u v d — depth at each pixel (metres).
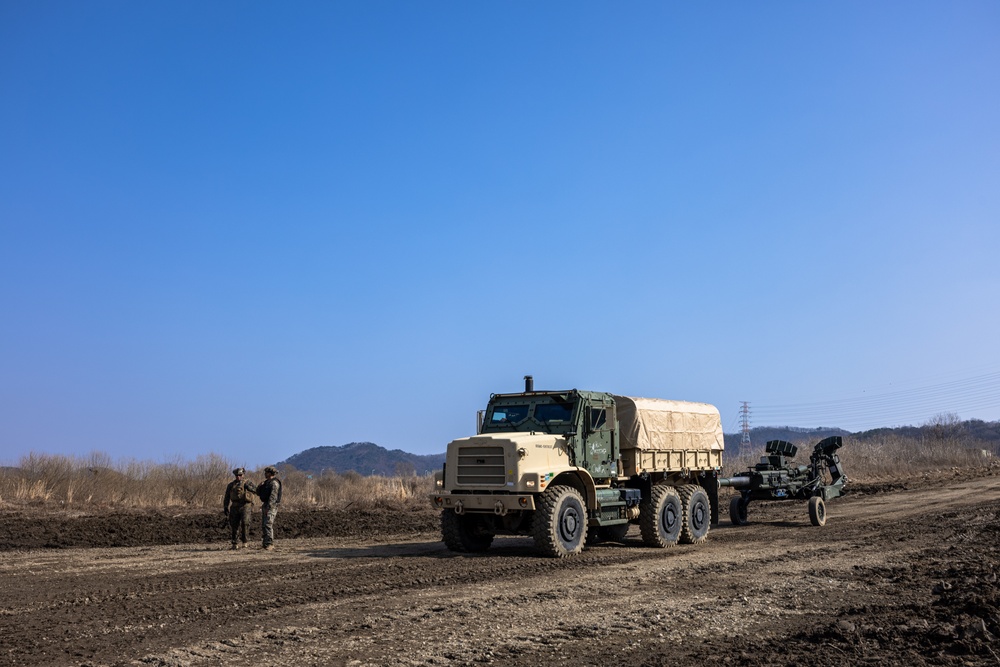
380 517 24.50
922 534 17.66
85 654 7.61
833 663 6.97
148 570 13.10
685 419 18.69
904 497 30.56
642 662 7.31
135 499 27.48
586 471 15.60
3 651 7.70
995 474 48.44
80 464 28.80
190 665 7.24
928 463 65.00
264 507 16.56
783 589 11.05
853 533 18.81
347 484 36.09
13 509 23.58
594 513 15.80
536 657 7.53
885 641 7.63
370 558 14.60
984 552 13.97
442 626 8.78
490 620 9.09
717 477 20.14
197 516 23.64
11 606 9.95
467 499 14.96
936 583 10.92
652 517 16.66
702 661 7.29
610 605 9.95
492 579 12.05
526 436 15.12
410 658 7.46
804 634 8.11
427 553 15.54
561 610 9.63
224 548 16.66
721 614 9.39
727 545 17.05
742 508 22.30
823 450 24.59
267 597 10.46
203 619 9.14
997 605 8.76
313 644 7.98
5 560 14.58
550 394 16.23
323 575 12.37
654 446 17.41
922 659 6.95
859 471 52.44
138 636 8.30
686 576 12.30
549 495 14.74
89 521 21.52
